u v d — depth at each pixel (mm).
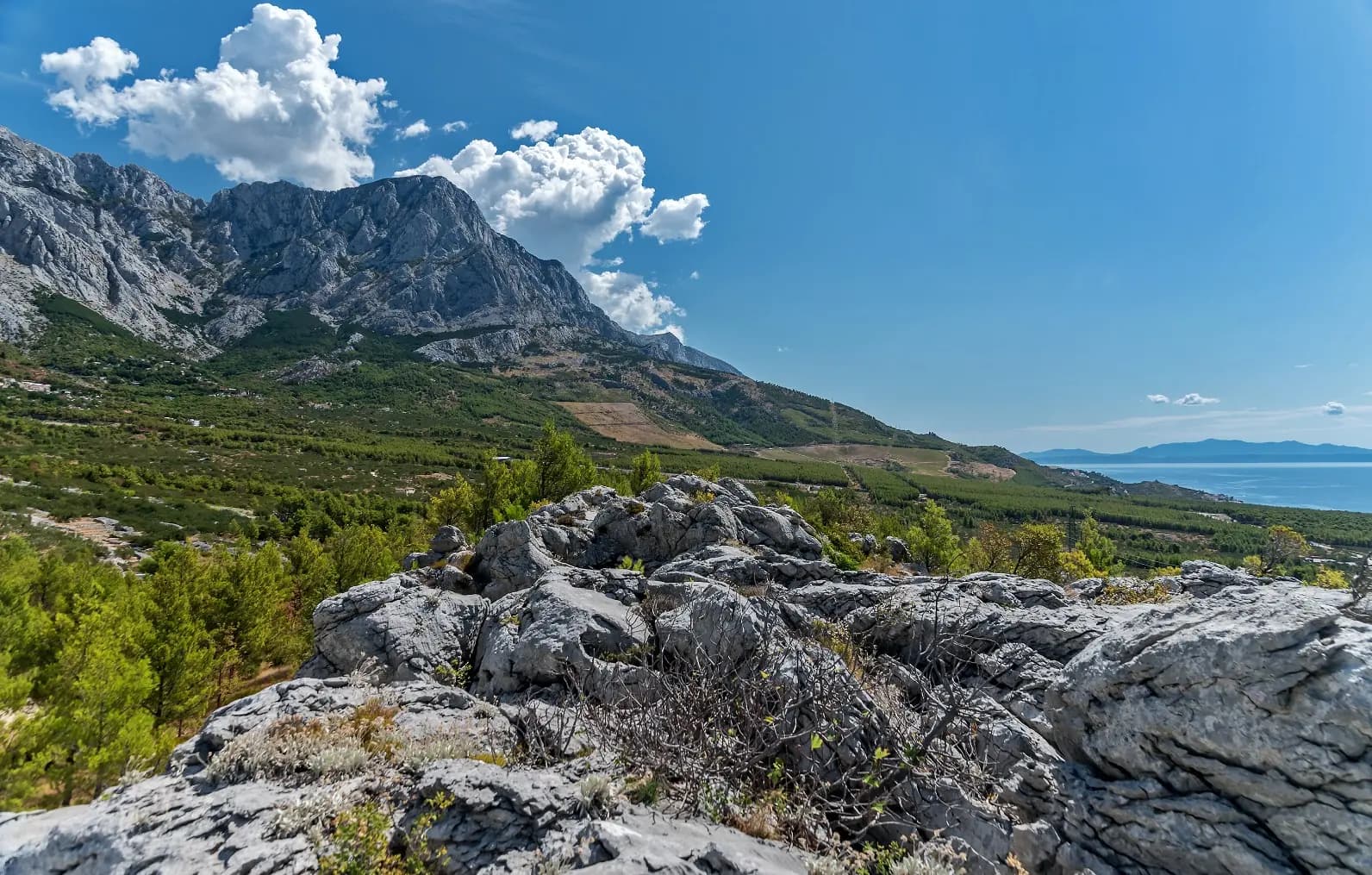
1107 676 8945
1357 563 8594
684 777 8945
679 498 34000
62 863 7297
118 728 20406
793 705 9766
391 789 8516
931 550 54344
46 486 89812
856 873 7539
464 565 26875
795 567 23281
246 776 9000
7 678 20328
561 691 14195
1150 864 7707
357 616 18156
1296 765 7031
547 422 61938
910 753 9398
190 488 113188
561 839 7395
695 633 14547
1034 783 9094
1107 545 65312
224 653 31188
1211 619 8562
